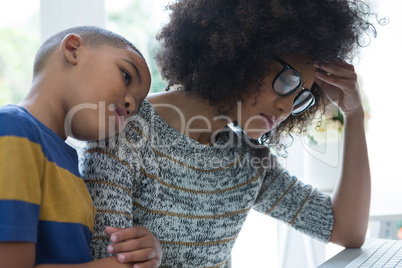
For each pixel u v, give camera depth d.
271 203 1.20
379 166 2.15
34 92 0.75
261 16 0.95
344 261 1.06
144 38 2.04
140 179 0.93
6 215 0.59
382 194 1.89
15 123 0.64
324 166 1.67
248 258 1.91
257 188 1.12
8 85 1.89
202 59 0.98
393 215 1.58
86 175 0.85
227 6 0.97
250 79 0.97
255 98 0.99
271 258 1.90
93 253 0.80
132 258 0.74
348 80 1.16
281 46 0.94
